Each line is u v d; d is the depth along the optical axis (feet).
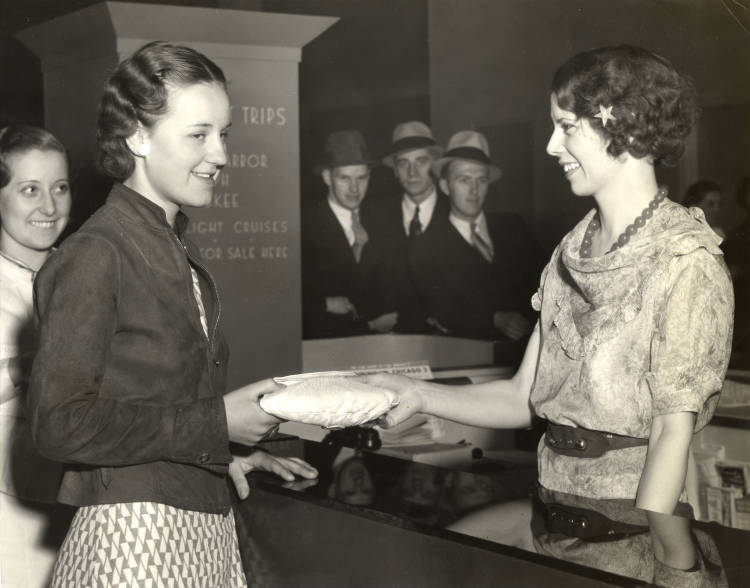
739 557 4.48
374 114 26.61
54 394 4.93
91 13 17.51
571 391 6.30
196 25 18.51
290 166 20.38
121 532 5.25
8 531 10.12
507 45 26.76
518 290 24.71
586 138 6.09
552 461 6.43
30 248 11.73
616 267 6.05
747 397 14.96
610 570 4.33
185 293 5.50
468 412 6.88
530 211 26.61
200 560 5.55
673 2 24.99
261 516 6.53
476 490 6.09
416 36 26.71
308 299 23.57
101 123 5.55
